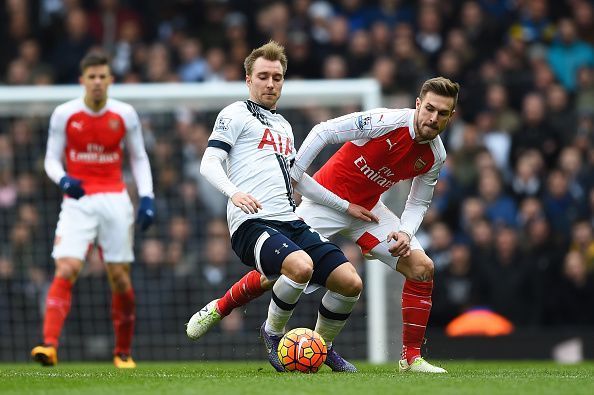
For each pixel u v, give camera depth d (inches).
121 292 1029.2
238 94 1295.5
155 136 1453.0
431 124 772.0
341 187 835.4
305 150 804.0
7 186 1437.0
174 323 1400.1
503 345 1318.9
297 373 741.3
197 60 1697.8
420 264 812.6
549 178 1528.1
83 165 1013.8
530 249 1465.3
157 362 1285.7
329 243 778.2
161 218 1428.4
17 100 1266.0
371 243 839.7
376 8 1808.6
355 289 764.6
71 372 842.2
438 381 665.0
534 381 675.4
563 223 1497.3
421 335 816.3
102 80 995.3
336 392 583.8
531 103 1593.3
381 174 824.3
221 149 769.6
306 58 1686.8
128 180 1421.0
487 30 1731.1
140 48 1734.7
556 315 1434.5
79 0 1811.0
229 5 1827.0
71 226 1007.0
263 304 1370.6
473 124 1617.9
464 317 1342.3
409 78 1648.6
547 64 1704.0
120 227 1018.1
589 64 1734.7
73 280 1010.1
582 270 1432.1
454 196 1534.2
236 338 1370.6
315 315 1358.3
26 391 614.9
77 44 1723.7
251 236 763.4
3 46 1796.3
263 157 780.6
